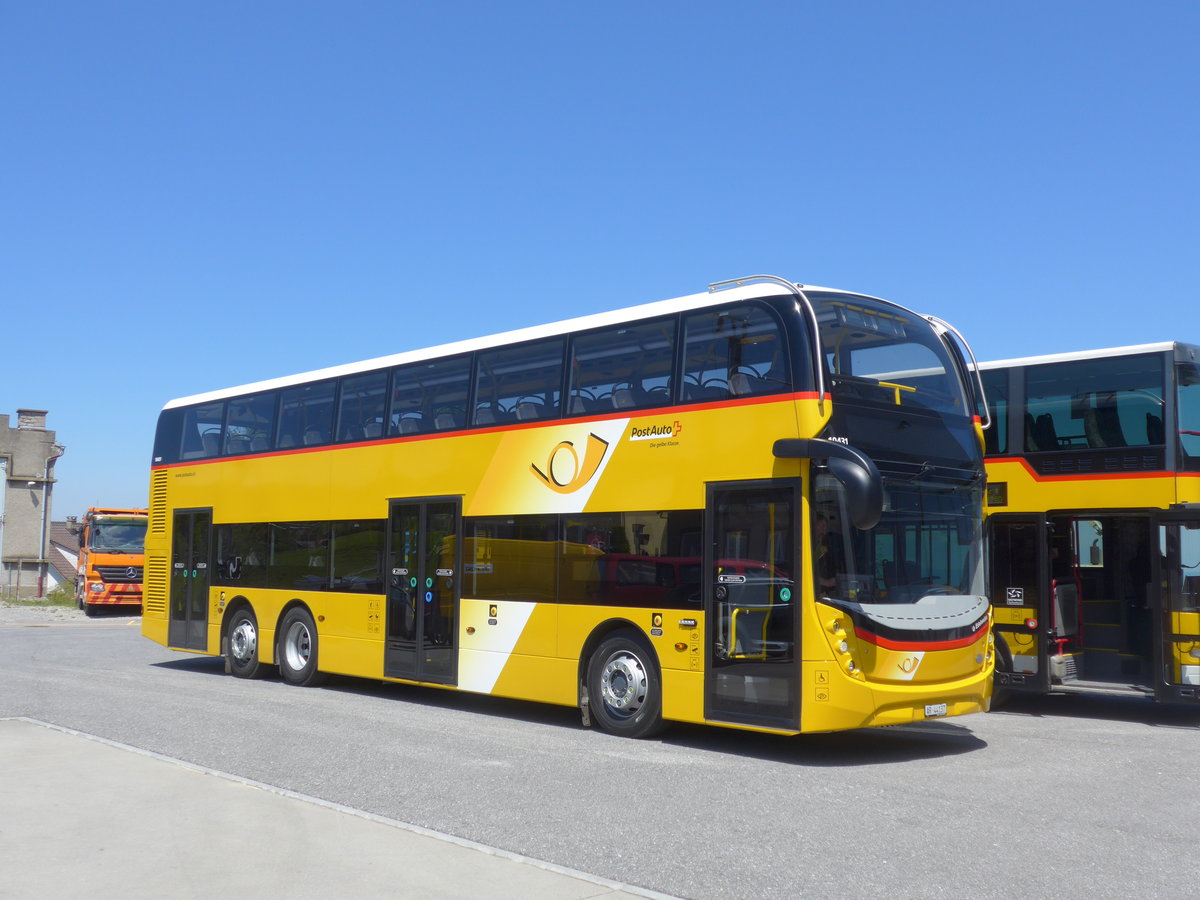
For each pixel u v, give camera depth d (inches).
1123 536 583.5
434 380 587.2
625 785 366.6
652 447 469.1
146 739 450.0
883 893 248.1
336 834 291.9
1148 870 266.1
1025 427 571.5
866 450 423.8
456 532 557.9
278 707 556.1
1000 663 565.0
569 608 497.0
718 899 243.6
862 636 403.9
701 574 443.5
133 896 239.1
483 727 497.4
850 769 401.7
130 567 1476.4
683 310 467.2
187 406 783.7
